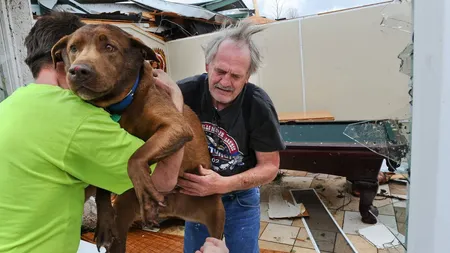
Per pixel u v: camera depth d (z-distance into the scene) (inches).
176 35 327.3
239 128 76.3
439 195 24.7
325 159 156.0
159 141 48.2
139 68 53.4
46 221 44.3
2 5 111.0
